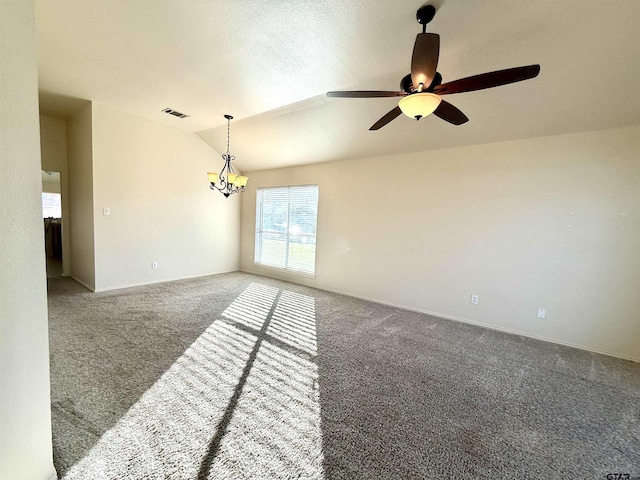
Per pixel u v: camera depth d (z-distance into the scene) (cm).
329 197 482
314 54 242
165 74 294
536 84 248
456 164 362
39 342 114
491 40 211
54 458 134
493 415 182
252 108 366
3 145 98
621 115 259
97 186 396
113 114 402
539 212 313
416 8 185
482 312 350
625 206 273
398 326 334
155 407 173
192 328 297
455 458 147
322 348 267
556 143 302
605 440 164
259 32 221
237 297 420
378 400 192
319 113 357
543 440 162
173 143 479
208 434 154
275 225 569
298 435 157
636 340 271
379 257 430
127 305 360
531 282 320
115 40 239
